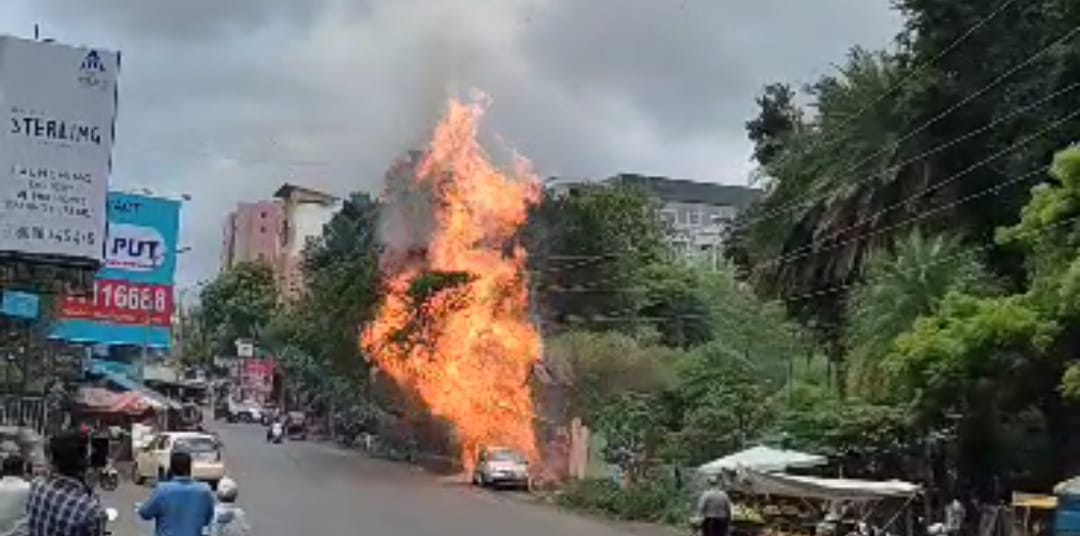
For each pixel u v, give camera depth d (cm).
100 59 2872
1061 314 2831
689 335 5784
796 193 4653
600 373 5016
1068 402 2938
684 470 3716
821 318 4584
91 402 4775
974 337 2938
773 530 2992
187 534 1122
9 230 2789
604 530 3234
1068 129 3747
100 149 2858
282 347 10869
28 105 2820
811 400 3831
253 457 5803
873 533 2791
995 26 4000
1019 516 2739
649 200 6869
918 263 3484
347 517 3091
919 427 3188
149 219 4925
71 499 815
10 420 3538
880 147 4191
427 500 3900
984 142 4053
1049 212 2906
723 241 5934
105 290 4831
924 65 4088
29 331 3531
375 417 7438
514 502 4078
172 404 6188
